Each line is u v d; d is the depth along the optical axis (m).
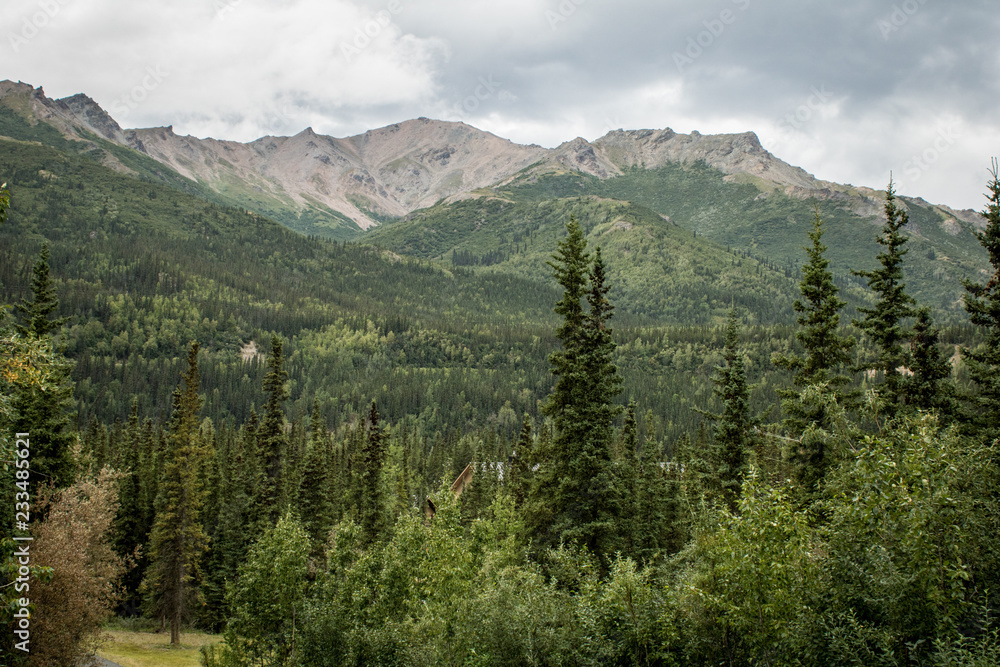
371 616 29.08
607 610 20.98
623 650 20.48
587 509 32.50
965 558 17.33
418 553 30.95
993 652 15.00
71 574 29.06
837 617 17.53
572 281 33.72
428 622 23.66
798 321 32.28
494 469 71.38
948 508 16.77
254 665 29.92
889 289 32.00
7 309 18.27
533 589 22.86
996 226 30.12
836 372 32.53
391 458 97.06
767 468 33.59
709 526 22.08
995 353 29.25
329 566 34.03
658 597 20.77
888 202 32.81
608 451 32.97
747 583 17.28
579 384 32.81
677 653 19.92
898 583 16.59
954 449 18.30
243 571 30.52
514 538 35.56
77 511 33.91
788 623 17.08
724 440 34.84
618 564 21.80
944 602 16.03
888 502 17.09
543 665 20.77
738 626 17.72
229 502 64.88
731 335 36.03
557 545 33.94
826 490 21.64
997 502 18.75
